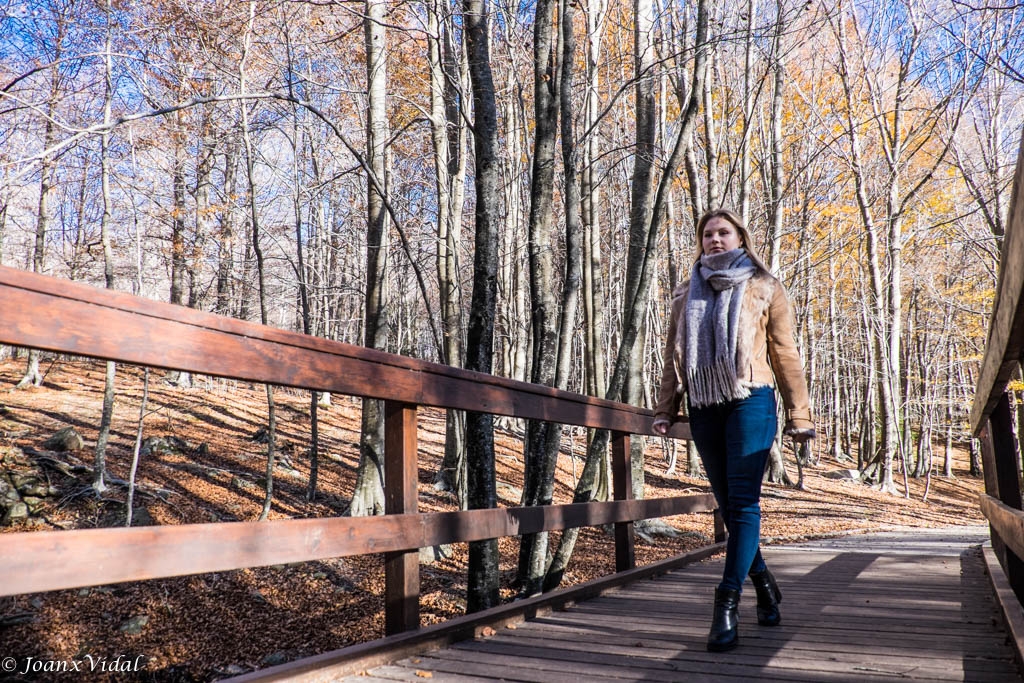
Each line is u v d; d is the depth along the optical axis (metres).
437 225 14.56
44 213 15.95
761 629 3.29
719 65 18.56
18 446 13.92
